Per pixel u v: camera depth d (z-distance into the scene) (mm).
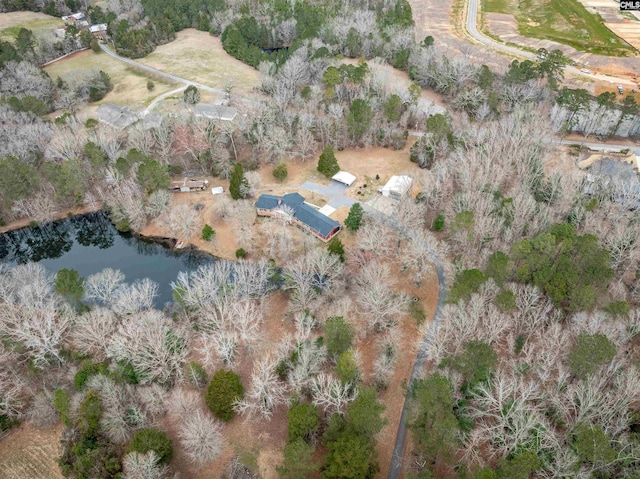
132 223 115125
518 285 81875
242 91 167875
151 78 181375
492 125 123188
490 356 66125
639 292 84438
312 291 89188
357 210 106250
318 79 161125
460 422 66688
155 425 73312
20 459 72250
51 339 80812
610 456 56000
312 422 66500
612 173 112750
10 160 113500
